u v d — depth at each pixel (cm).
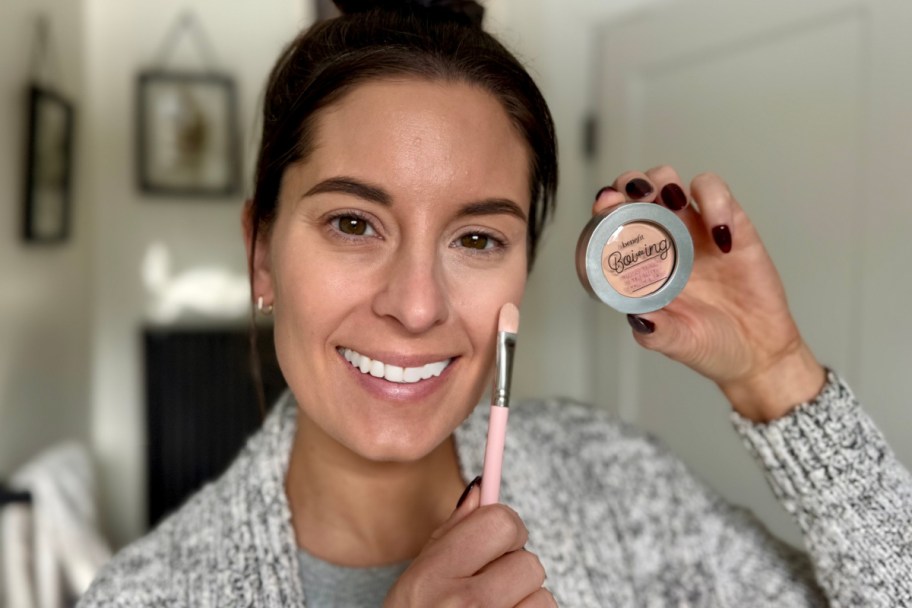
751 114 140
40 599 137
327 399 63
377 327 61
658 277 65
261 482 71
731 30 142
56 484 150
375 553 71
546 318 185
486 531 53
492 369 66
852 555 66
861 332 121
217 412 214
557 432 86
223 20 220
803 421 69
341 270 61
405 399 63
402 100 60
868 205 119
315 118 61
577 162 180
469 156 61
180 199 222
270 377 155
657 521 80
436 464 75
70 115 192
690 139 153
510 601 53
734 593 76
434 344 62
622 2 168
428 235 61
